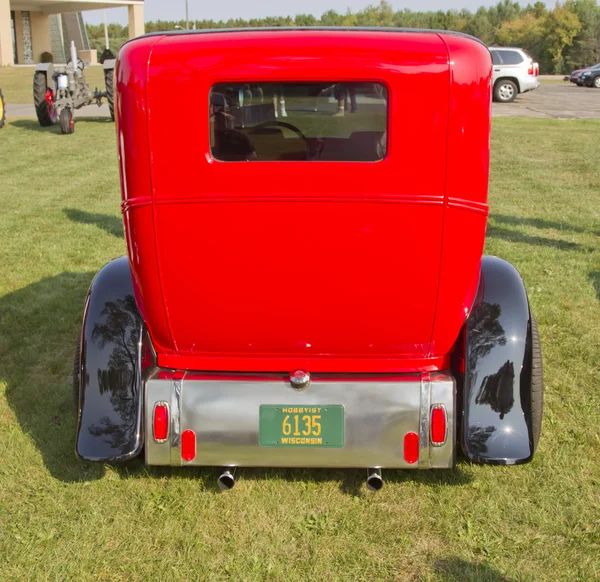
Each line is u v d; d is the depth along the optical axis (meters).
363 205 2.49
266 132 2.47
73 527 2.87
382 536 2.81
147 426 2.76
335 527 2.87
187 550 2.74
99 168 11.62
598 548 2.71
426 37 2.41
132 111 2.45
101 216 8.25
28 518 2.93
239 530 2.86
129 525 2.89
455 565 2.64
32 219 8.07
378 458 2.73
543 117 19.41
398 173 2.45
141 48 2.42
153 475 3.22
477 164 2.46
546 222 7.80
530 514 2.91
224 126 2.47
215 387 2.75
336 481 3.18
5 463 3.30
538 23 62.78
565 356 4.41
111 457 2.72
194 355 2.85
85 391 2.83
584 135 15.49
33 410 3.84
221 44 2.38
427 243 2.54
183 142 2.46
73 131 15.80
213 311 2.70
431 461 2.72
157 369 2.90
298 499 3.04
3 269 6.28
